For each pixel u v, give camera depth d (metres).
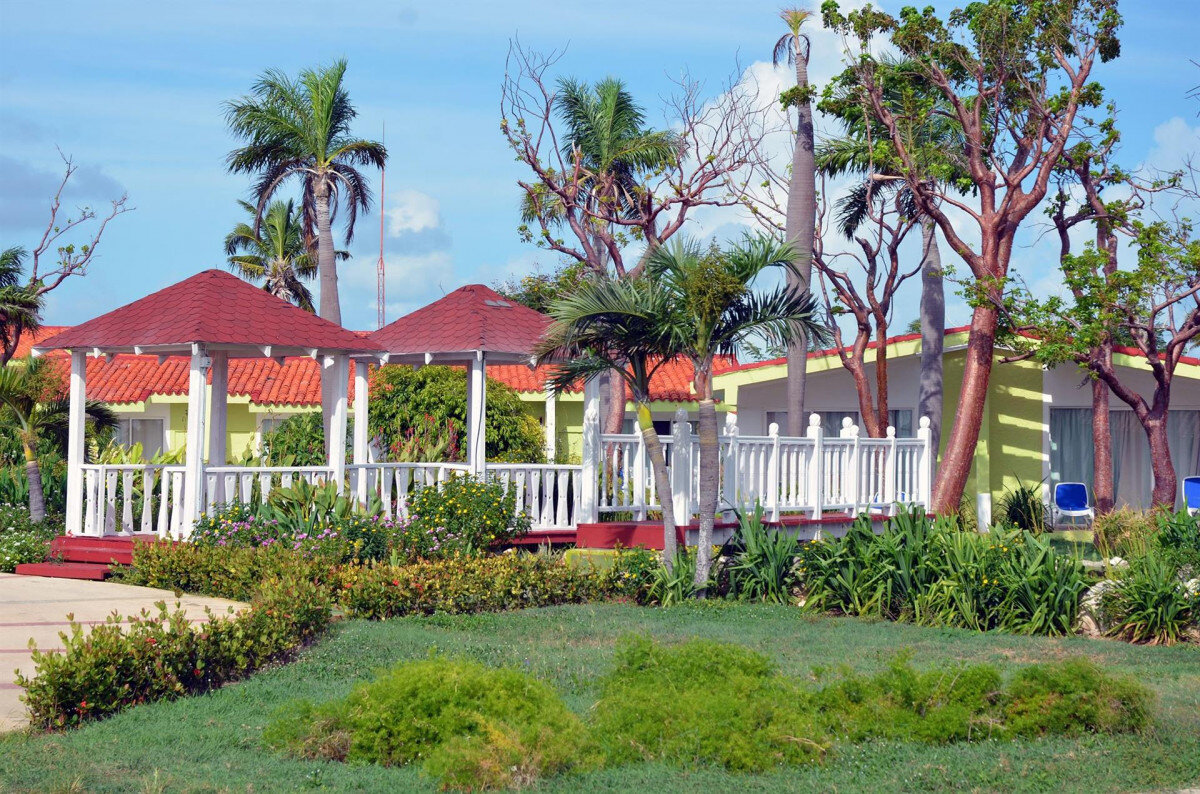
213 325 15.71
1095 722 8.33
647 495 16.92
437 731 7.70
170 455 19.22
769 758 7.50
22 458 21.62
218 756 7.66
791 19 23.64
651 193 26.67
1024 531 14.12
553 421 19.11
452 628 12.40
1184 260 19.36
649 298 14.05
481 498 15.85
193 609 13.01
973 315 20.97
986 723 8.24
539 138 26.31
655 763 7.64
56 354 31.44
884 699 8.55
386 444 25.33
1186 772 7.39
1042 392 24.03
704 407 14.62
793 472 17.72
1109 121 21.12
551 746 7.37
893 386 25.83
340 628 11.97
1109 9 20.00
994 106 21.28
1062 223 22.45
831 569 13.99
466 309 17.69
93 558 16.03
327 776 7.21
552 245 26.78
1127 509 18.58
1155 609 12.25
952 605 13.23
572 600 14.55
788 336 14.40
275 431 27.20
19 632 11.75
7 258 32.81
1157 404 20.56
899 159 20.70
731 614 13.47
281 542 14.64
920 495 20.62
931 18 20.56
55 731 8.33
